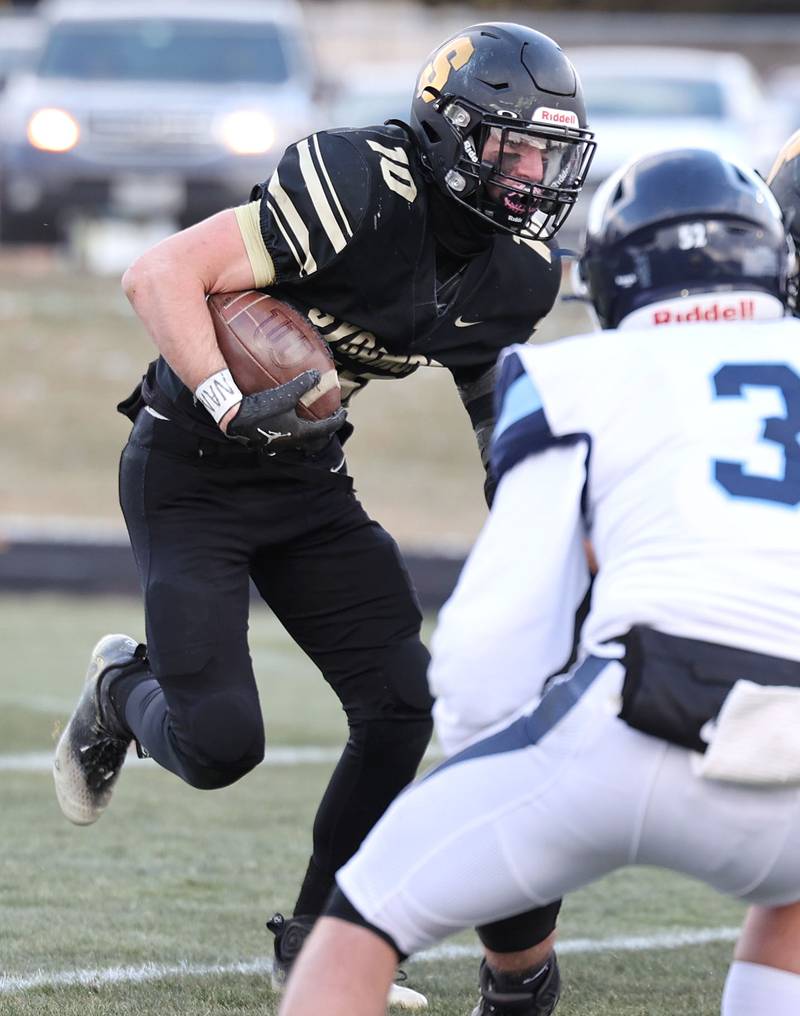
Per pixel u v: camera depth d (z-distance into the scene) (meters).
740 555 8.27
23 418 44.38
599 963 13.97
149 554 12.40
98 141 48.66
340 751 22.69
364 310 12.05
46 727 22.95
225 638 12.11
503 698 8.55
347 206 11.64
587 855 8.41
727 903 16.33
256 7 56.22
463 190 11.77
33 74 50.19
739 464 8.42
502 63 11.64
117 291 52.78
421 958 14.41
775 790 8.17
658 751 8.13
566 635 8.62
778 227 9.16
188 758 12.03
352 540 12.69
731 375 8.63
